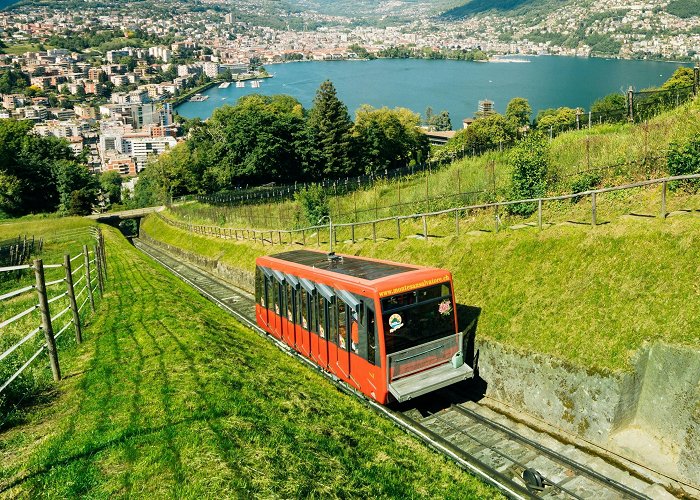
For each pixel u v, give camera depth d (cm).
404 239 2753
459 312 1972
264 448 1101
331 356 1848
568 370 1520
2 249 4769
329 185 6325
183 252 6222
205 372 1480
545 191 2573
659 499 1225
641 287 1533
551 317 1677
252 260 4216
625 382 1400
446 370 1672
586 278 1688
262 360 1856
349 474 1105
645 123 2900
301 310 2042
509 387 1708
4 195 11800
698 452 1264
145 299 2555
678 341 1351
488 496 1184
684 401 1319
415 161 11594
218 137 14288
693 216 1606
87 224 9269
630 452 1384
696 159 1886
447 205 3312
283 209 6009
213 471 977
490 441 1503
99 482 958
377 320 1582
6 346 1634
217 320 2495
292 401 1439
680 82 6116
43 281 1391
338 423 1381
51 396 1328
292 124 10244
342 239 3797
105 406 1247
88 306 2362
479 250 2172
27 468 996
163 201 12531
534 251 1938
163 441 1086
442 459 1342
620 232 1716
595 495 1247
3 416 1205
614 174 2502
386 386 1578
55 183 12938
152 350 1661
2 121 14712
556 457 1377
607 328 1515
